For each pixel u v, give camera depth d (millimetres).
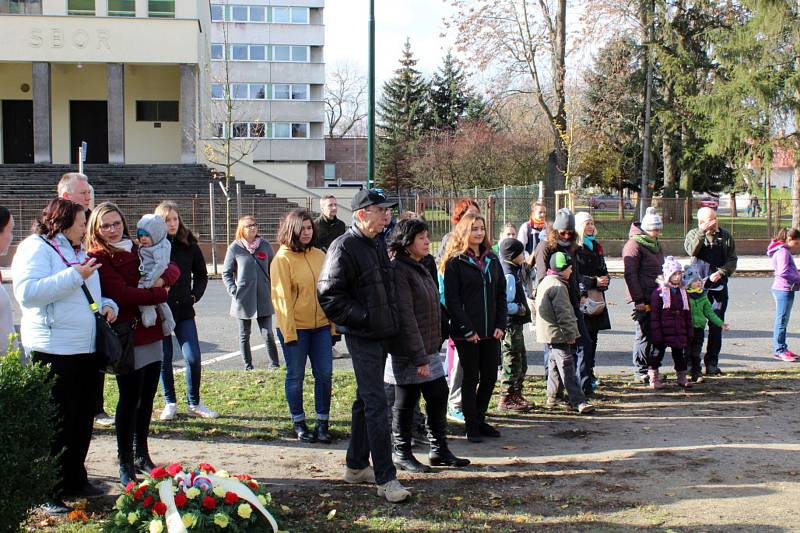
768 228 29641
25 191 28125
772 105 29734
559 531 4809
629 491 5543
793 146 29906
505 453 6484
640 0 34250
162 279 5598
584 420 7500
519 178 47281
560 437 6938
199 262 7520
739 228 29766
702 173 41094
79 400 5270
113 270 5410
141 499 4309
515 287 7852
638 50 35906
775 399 8242
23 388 4152
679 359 8727
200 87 34219
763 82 29438
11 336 4402
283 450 6516
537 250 8039
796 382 9031
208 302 16469
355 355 5465
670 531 4777
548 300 7719
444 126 65000
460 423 7473
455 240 6844
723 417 7551
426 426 6562
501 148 47406
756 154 30781
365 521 4957
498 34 32438
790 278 10258
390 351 5781
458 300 6711
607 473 5949
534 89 36531
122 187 29203
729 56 30484
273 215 27938
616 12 33094
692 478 5812
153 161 34531
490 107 34438
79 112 33969
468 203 7090
